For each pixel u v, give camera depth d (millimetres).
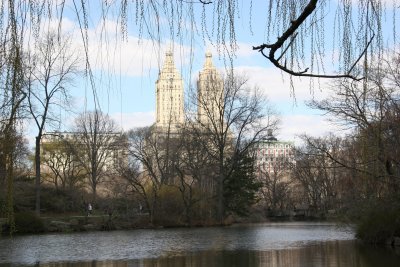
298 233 40312
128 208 51781
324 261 22078
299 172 67625
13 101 4609
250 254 25844
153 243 32281
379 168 18109
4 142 5301
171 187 51844
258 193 88500
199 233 41125
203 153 52719
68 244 31297
